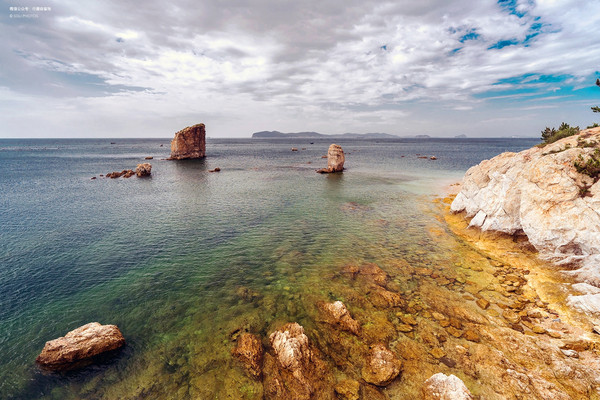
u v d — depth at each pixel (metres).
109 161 106.56
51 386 11.56
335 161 76.25
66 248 24.91
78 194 47.50
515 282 18.73
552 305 15.77
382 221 32.78
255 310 16.34
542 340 13.29
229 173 75.62
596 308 14.15
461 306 16.22
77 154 141.38
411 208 38.59
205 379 11.82
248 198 44.91
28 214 35.12
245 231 29.41
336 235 28.22
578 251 19.25
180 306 16.84
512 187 25.20
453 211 34.44
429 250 24.50
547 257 20.42
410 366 12.14
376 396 10.88
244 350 12.85
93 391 11.37
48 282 19.41
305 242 26.44
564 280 17.77
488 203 27.58
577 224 19.34
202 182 60.66
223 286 18.95
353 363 12.44
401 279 19.53
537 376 11.29
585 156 21.30
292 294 17.91
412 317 15.38
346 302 16.91
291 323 14.34
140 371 12.28
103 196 46.06
